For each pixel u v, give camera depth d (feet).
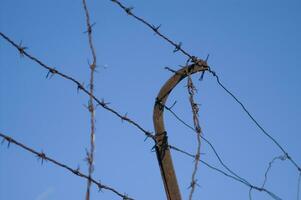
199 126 34.53
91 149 26.00
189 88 35.14
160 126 34.17
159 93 34.83
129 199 29.60
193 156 33.73
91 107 26.58
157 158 33.96
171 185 33.50
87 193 25.57
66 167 27.63
